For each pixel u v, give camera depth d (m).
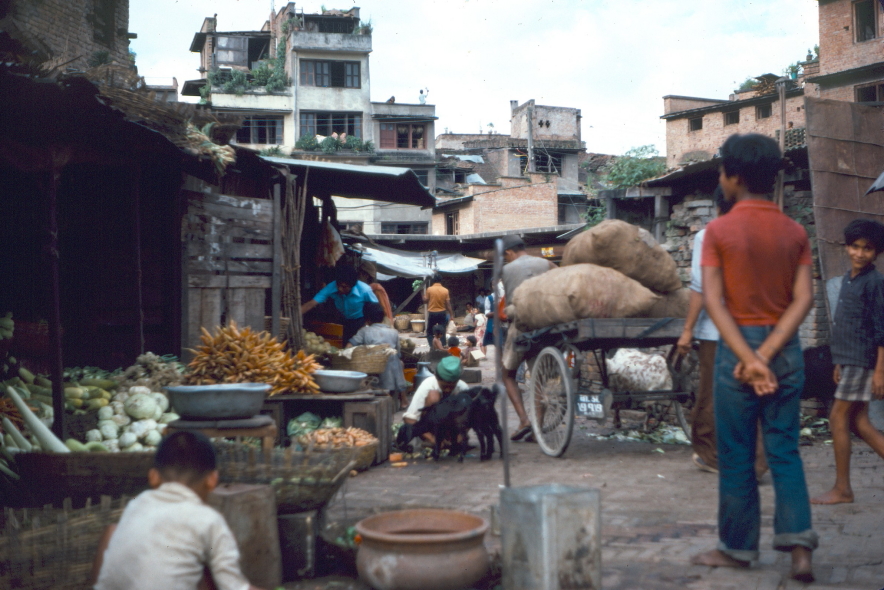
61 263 7.74
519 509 3.11
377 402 6.79
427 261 28.31
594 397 6.93
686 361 7.65
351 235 16.47
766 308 3.49
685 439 7.72
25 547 3.12
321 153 48.38
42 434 4.88
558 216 48.38
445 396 7.05
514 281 7.97
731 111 39.75
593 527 3.10
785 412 3.54
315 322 10.91
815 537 3.48
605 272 6.68
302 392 6.91
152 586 2.54
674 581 3.55
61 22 14.73
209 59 53.06
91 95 5.23
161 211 7.66
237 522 3.30
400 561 3.17
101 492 4.03
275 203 8.76
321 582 3.63
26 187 7.75
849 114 8.48
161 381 6.59
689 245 9.50
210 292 7.81
